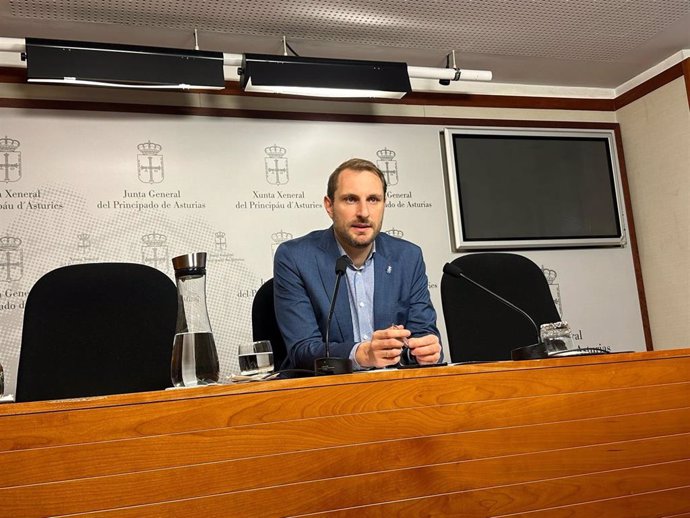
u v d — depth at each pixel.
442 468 1.47
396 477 1.43
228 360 3.58
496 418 1.54
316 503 1.36
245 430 1.34
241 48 3.70
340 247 2.53
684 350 1.76
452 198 4.05
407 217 3.99
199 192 3.67
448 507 1.46
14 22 3.28
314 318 2.42
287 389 1.39
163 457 1.28
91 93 3.58
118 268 2.30
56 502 1.21
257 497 1.33
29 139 3.45
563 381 1.62
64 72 3.17
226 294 3.63
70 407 1.25
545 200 4.25
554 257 4.25
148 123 3.64
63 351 2.17
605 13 3.61
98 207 3.50
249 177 3.76
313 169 3.87
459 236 4.01
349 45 3.76
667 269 4.23
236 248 3.68
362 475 1.41
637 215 4.43
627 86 4.49
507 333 2.64
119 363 2.21
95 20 3.32
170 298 2.32
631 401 1.67
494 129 4.22
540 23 3.67
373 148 3.99
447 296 2.63
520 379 1.58
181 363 1.67
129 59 3.29
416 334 2.53
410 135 4.08
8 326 3.30
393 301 2.51
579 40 3.88
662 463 1.66
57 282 2.22
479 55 3.98
